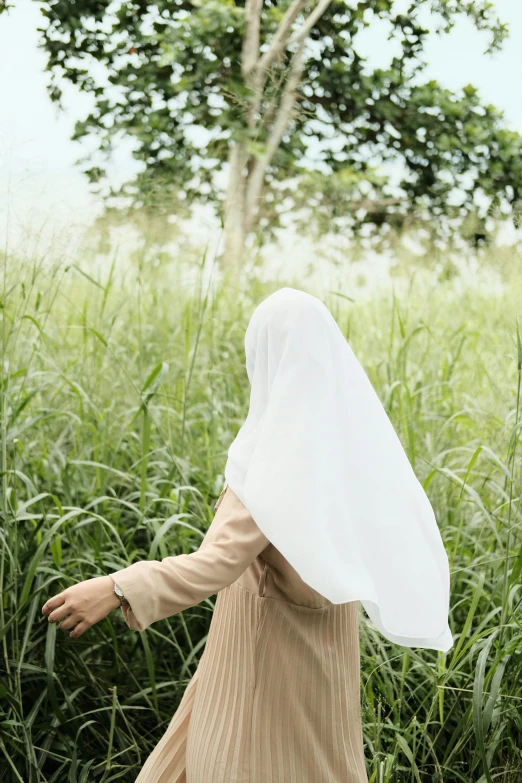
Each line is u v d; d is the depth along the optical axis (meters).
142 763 2.39
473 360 3.97
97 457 2.92
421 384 3.58
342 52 7.65
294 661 1.62
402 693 2.27
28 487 2.51
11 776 2.23
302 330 1.65
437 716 2.44
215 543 1.58
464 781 2.21
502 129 7.86
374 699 2.35
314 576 1.50
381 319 4.62
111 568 2.72
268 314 1.70
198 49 6.52
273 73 4.27
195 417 3.69
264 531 1.52
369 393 1.73
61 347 3.70
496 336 4.10
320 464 1.57
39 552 2.23
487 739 2.26
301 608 1.63
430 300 4.70
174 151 6.28
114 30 6.72
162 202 4.05
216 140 5.94
